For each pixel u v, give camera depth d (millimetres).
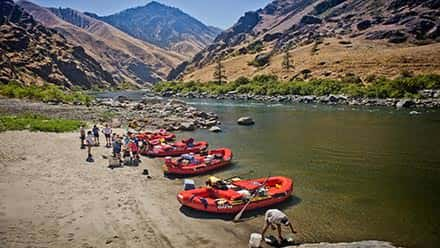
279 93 100062
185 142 31594
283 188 19672
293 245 14297
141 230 15484
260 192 18609
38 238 14266
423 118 48250
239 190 19438
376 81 92875
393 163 26438
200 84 142500
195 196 18141
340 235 15344
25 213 16562
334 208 18281
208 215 17438
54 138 34500
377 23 182125
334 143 33719
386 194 20156
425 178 22859
